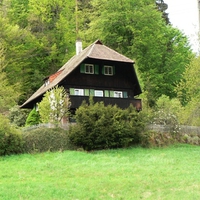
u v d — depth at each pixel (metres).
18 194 20.86
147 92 50.94
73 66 44.88
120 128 36.94
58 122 37.47
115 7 60.56
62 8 63.75
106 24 59.81
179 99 52.41
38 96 46.84
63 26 61.59
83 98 42.72
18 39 57.03
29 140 34.19
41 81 59.69
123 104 44.88
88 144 35.91
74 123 38.00
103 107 37.66
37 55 60.78
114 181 23.84
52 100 39.00
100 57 44.19
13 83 56.09
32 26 62.00
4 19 55.53
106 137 36.47
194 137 42.56
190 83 45.00
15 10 62.72
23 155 32.59
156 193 21.41
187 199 20.05
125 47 60.91
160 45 63.28
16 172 26.91
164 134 40.69
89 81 44.88
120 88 46.75
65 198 20.50
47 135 34.91
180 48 66.12
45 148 34.41
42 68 61.59
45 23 62.44
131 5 61.44
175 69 60.94
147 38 59.72
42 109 38.84
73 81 43.97
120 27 59.81
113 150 36.03
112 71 46.53
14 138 33.22
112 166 28.94
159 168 28.12
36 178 25.19
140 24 59.84
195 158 32.62
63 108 39.16
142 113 39.00
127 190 22.00
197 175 25.44
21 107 51.53
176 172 26.55
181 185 22.75
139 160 31.72
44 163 29.55
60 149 34.62
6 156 32.25
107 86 45.81
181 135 42.03
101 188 22.38
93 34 61.34
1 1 63.12
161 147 38.66
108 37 60.16
